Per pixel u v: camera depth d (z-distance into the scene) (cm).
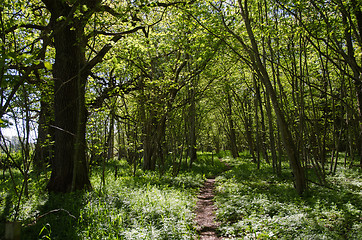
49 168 1608
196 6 1059
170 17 1302
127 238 536
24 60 331
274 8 1110
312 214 691
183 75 1538
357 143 1973
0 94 364
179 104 1744
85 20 758
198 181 1488
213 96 1869
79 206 718
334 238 542
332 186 1065
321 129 1695
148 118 1586
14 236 128
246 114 2798
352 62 720
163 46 1251
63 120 957
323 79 1366
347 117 1505
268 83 960
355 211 703
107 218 636
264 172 1683
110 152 2906
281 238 555
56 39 959
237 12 1207
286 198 892
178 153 3391
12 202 717
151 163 1880
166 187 1132
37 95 984
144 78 1328
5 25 420
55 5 809
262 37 1166
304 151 1178
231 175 1658
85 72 1005
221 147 6838
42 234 553
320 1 770
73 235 543
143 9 873
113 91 1056
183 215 732
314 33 801
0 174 1461
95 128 1180
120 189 956
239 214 768
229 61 1423
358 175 1319
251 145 2794
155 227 627
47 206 730
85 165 1005
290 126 1262
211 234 662
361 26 873
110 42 880
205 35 1042
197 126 2592
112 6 1172
